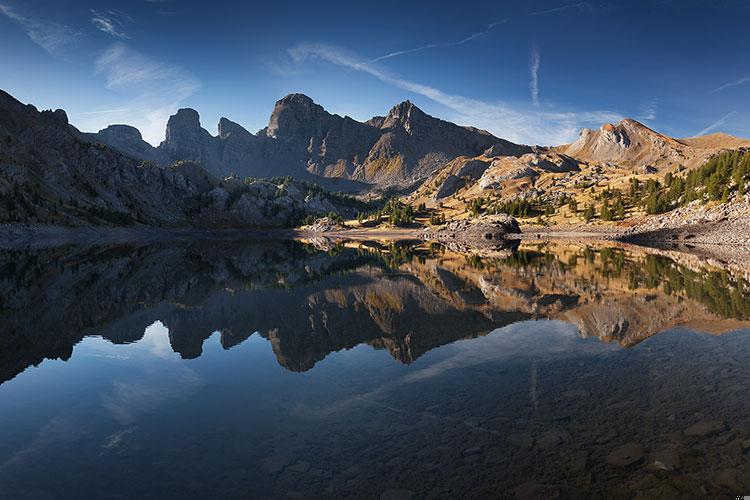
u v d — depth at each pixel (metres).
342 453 13.52
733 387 17.19
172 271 71.19
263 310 39.12
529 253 100.19
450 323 32.34
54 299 44.34
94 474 12.68
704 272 56.66
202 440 14.64
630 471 11.69
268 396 18.55
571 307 36.16
